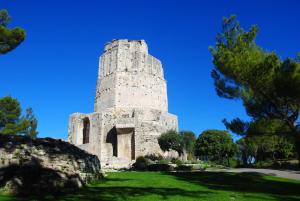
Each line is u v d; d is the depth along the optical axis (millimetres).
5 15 19719
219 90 25188
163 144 56562
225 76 23203
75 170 17547
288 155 63344
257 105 23766
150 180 21234
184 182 20844
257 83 21312
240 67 21281
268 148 65312
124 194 14727
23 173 14484
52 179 15133
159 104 64625
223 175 25547
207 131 74625
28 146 16359
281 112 22828
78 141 61844
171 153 60344
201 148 73125
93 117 60375
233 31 23406
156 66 67188
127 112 61000
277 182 21844
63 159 17312
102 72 66750
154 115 61344
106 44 68750
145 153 56281
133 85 63031
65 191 14828
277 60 21359
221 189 18156
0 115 38344
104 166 52250
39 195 13664
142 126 58031
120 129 58156
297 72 19828
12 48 19344
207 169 40062
